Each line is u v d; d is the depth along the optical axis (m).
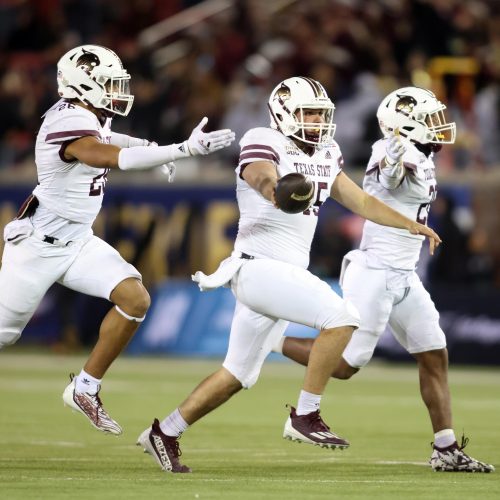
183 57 68.75
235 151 61.38
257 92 63.06
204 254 57.56
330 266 55.78
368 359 26.34
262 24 67.69
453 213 54.03
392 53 65.25
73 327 59.00
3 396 41.34
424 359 25.84
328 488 21.97
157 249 58.53
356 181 55.69
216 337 57.00
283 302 23.25
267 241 23.77
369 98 60.09
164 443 23.98
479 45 64.94
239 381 23.88
